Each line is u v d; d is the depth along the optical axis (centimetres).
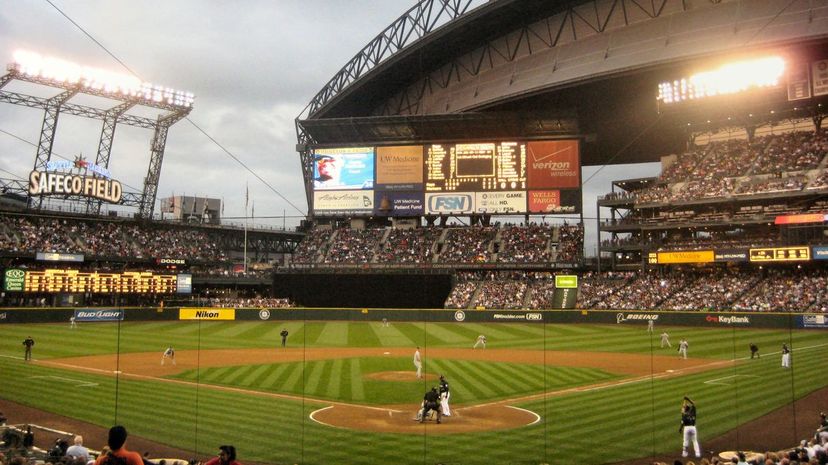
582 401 2816
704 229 8025
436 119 8394
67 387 3139
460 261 8362
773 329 5944
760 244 7194
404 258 8606
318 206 8881
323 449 2053
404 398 2919
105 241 8462
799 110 7775
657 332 6019
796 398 2836
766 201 7406
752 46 6481
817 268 6944
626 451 2041
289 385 3256
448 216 9062
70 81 7644
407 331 6450
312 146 8931
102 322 7094
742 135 8625
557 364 4050
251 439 2170
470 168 8531
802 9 6444
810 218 6562
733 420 2450
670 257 7244
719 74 7044
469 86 9156
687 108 7756
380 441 2150
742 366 3822
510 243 8531
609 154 10588
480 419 2477
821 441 1848
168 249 9081
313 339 5738
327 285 8700
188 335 5953
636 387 3169
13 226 7825
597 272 8256
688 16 7150
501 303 7750
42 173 7862
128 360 4216
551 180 8331
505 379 3450
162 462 1505
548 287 7900
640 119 8644
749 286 6875
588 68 7600
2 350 4600
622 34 7594
